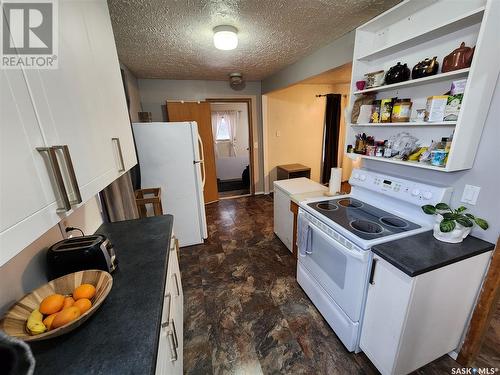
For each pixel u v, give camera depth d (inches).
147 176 102.0
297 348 60.7
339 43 84.4
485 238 49.7
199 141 108.4
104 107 39.9
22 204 19.8
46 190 22.7
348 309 57.0
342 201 76.7
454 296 48.7
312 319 69.6
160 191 95.8
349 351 59.1
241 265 97.7
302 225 73.1
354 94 70.8
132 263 45.0
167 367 36.2
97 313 32.9
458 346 56.1
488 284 48.9
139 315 32.4
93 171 33.9
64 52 28.0
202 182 113.2
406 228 56.2
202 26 71.7
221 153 268.4
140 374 24.6
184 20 67.2
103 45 41.1
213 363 57.4
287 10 63.3
